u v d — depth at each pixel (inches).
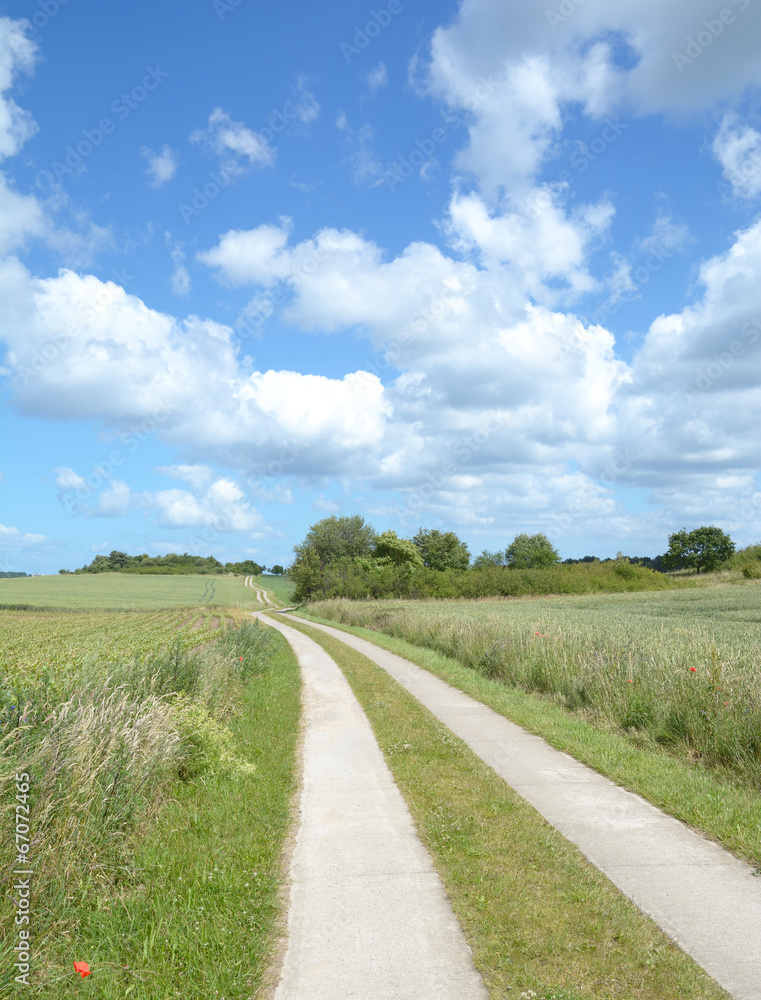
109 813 187.2
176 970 128.3
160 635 1063.0
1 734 179.3
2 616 1831.9
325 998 118.3
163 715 255.3
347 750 304.8
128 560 5777.6
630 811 217.0
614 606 1496.1
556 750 297.6
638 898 155.2
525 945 135.1
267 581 4776.1
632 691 352.2
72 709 208.2
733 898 154.9
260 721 365.7
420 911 150.9
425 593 2301.9
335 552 3053.6
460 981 123.2
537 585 2276.1
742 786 240.5
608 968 126.9
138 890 161.0
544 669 459.8
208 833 199.5
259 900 154.6
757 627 788.0
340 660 681.6
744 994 118.1
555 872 169.6
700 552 3814.0
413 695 450.0
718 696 295.4
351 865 177.9
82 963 121.6
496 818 209.5
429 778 254.5
